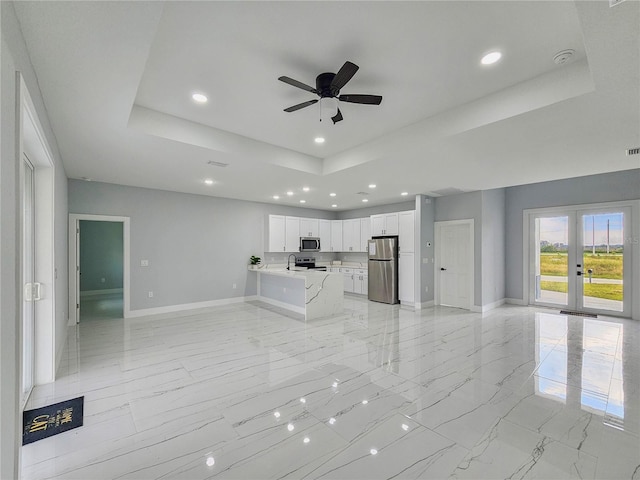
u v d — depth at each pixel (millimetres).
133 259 5688
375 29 1891
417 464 1826
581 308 6023
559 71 2311
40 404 2533
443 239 6875
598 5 1409
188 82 2498
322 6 1697
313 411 2418
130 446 1996
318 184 5363
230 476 1735
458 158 3717
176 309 6207
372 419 2303
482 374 3117
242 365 3359
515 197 6891
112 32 1643
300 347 3967
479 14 1759
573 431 2154
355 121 3238
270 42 2014
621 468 1789
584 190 5953
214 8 1699
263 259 7625
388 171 4371
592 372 3158
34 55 1806
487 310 6234
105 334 4543
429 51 2109
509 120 2627
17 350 1424
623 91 2150
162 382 2939
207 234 6656
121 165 4129
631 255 5406
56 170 3248
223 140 3492
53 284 2975
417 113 3061
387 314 5957
